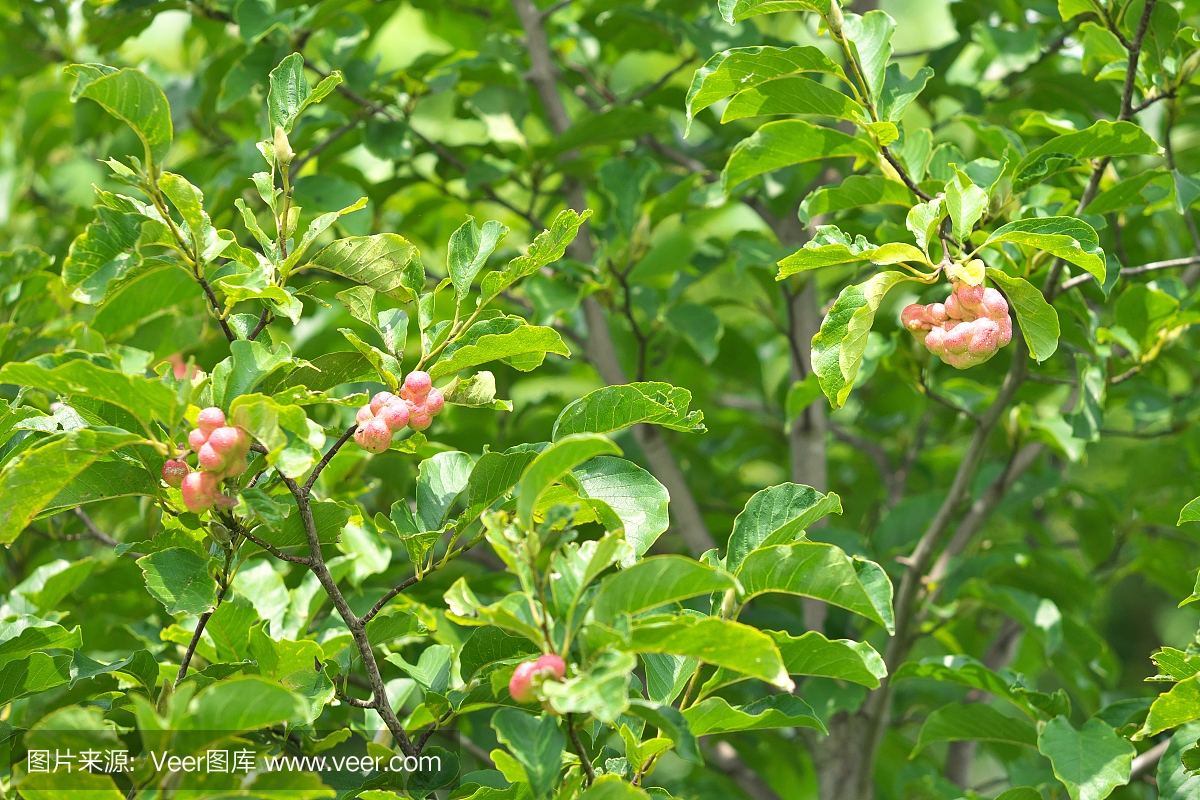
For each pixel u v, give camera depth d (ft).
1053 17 11.31
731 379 13.98
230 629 6.70
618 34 12.37
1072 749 7.09
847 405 15.30
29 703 7.86
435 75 11.28
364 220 10.30
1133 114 7.12
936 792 9.59
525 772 4.91
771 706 6.09
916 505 11.98
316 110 11.02
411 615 6.80
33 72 13.69
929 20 21.52
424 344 5.96
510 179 11.80
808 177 11.36
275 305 5.75
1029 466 11.05
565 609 4.94
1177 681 6.20
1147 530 13.10
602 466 6.12
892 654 9.75
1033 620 9.93
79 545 11.99
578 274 10.52
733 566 5.89
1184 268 11.14
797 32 15.79
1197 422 11.34
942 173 8.02
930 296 12.08
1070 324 9.19
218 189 10.89
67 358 5.24
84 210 12.18
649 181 11.27
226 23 11.77
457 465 6.66
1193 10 8.86
